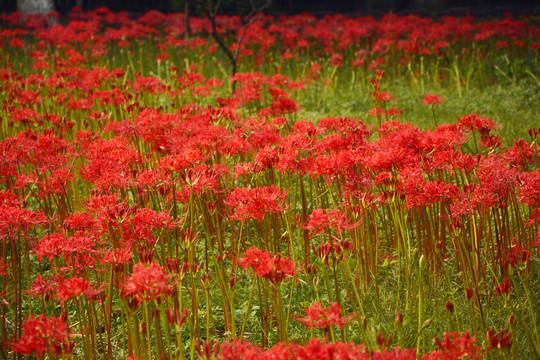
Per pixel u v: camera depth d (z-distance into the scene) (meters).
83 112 9.38
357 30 14.69
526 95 11.58
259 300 4.69
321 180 5.95
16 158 5.54
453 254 5.35
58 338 3.14
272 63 14.30
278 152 5.22
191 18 18.05
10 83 9.79
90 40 15.27
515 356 3.93
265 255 3.54
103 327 4.69
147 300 3.59
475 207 4.61
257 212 4.24
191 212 4.50
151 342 4.46
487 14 24.00
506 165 5.25
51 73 12.50
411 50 13.31
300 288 5.00
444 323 4.38
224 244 5.59
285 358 2.84
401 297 4.79
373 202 4.73
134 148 5.88
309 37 16.58
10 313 4.87
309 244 5.18
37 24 16.97
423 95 12.19
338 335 4.36
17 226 4.17
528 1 24.67
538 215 4.71
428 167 5.10
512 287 4.68
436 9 25.41
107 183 4.87
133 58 16.08
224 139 5.90
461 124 5.75
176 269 3.55
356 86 13.45
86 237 4.10
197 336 4.15
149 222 4.25
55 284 3.79
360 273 4.71
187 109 7.86
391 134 5.75
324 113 11.07
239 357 2.92
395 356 2.82
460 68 13.59
